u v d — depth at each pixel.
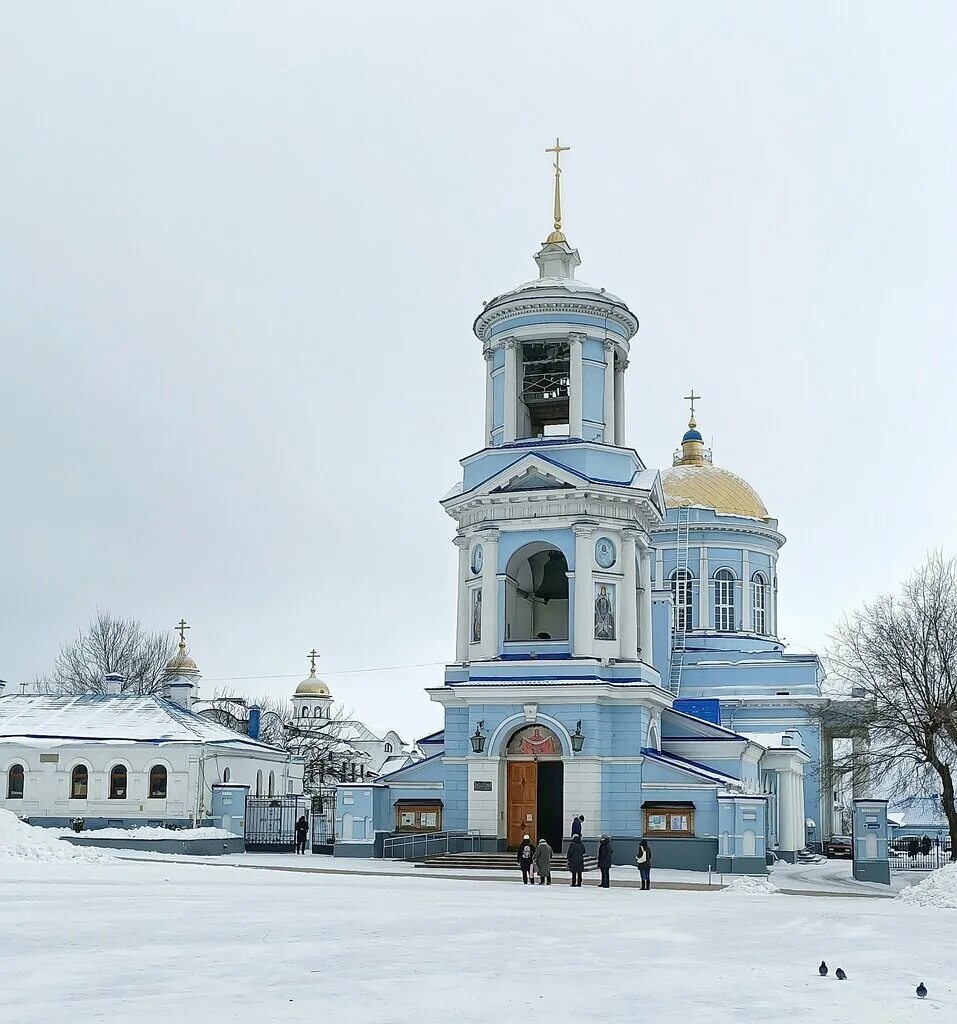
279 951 18.94
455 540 55.28
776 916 28.19
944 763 55.38
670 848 48.16
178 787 61.66
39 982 15.69
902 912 30.41
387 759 119.38
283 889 31.72
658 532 79.06
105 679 73.44
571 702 49.53
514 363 55.06
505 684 50.03
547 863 39.25
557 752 50.00
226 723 98.31
